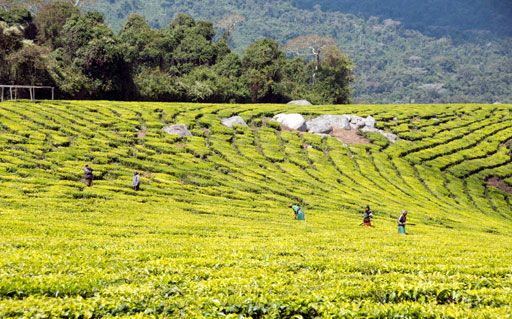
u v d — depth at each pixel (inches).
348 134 3159.5
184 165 2085.4
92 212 1240.2
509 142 3309.5
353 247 928.3
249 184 1973.4
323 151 2775.6
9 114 2367.1
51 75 3412.9
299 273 632.4
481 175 2790.4
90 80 3659.0
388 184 2353.6
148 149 2218.3
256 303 463.8
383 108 4045.3
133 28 5570.9
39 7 5078.7
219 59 5506.9
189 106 3326.8
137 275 573.9
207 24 5802.2
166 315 437.7
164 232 1037.2
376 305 474.9
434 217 1843.0
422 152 2955.2
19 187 1401.3
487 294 526.6
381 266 697.6
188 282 539.5
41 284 473.7
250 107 3565.5
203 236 1033.5
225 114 3139.8
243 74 5093.5
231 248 826.8
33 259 596.1
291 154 2596.0
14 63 3267.7
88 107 2807.6
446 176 2684.5
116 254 708.7
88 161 1911.9
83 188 1540.4
